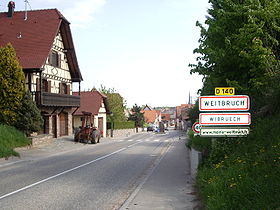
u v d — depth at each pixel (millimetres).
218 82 11398
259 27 9852
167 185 9953
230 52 10461
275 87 9672
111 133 45719
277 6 9867
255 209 4980
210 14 12516
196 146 13773
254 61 9891
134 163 15750
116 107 60688
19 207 7496
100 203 7977
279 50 10820
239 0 11172
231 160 8547
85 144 28609
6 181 10898
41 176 11938
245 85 10820
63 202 8031
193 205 7426
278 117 9250
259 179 5969
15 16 33625
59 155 19703
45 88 30547
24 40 30453
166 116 161250
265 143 8180
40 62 27750
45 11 33656
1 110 23438
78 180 11125
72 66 35250
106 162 16141
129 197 8352
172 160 16859
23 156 18656
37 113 24109
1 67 23406
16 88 23594
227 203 5641
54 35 30625
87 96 44250
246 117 8445
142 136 48312
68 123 35188
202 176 8719
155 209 7152
